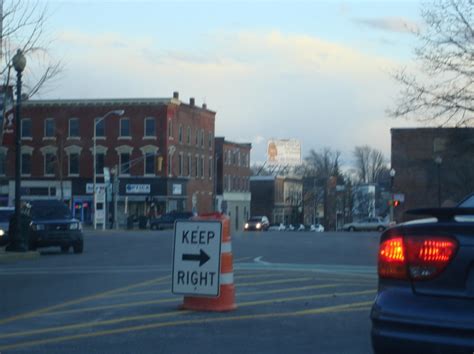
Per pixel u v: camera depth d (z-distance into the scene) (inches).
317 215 4298.7
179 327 417.4
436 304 198.5
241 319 443.2
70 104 2800.2
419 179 2486.5
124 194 2770.7
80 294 561.3
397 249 209.0
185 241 474.9
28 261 922.1
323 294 555.5
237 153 3678.6
